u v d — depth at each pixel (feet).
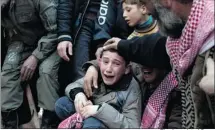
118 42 7.90
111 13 9.63
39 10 9.78
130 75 8.26
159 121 7.76
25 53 10.05
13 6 9.96
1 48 10.28
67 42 9.46
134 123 7.91
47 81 9.56
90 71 8.25
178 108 7.74
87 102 8.04
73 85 8.49
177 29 6.76
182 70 6.63
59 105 8.46
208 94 6.23
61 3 9.68
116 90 8.18
